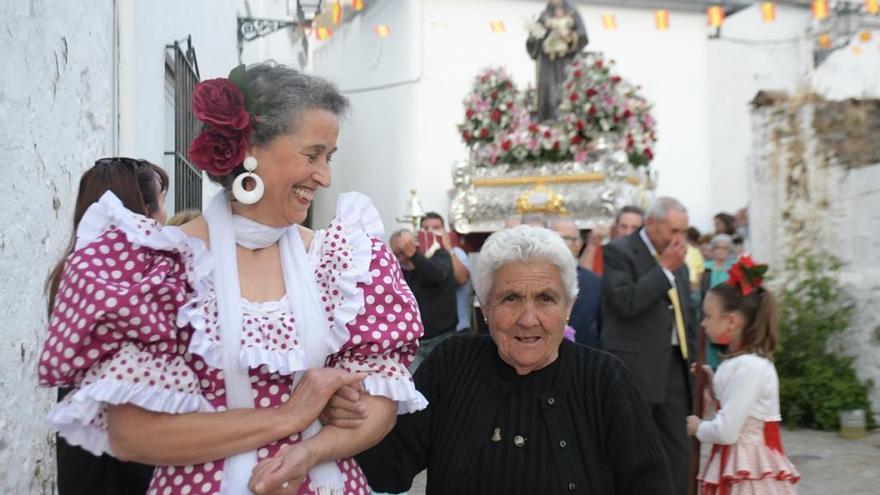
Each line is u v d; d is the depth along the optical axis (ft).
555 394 8.61
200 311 6.70
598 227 27.27
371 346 7.23
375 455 8.75
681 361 17.38
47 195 13.11
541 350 8.52
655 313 17.03
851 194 28.02
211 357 6.68
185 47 24.43
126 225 6.68
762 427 13.98
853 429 26.40
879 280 27.14
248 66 7.12
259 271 7.23
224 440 6.59
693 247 33.30
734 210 53.93
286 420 6.75
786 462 14.02
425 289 24.54
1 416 11.28
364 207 7.87
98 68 15.93
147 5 19.62
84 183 9.86
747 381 13.79
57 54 13.60
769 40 52.95
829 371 27.55
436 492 8.61
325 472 7.19
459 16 51.83
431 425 8.82
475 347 9.12
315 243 7.50
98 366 6.43
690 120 53.62
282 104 6.90
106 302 6.25
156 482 6.95
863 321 27.61
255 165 6.99
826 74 52.65
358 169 56.29
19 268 11.98
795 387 27.61
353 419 7.07
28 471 12.37
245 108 6.89
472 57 52.01
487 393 8.73
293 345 6.92
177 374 6.56
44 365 6.26
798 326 28.14
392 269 7.57
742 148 54.08
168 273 6.70
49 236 13.20
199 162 6.89
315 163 7.10
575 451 8.44
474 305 29.63
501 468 8.41
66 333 6.26
